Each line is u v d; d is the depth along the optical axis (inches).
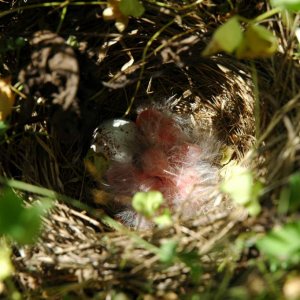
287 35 10.3
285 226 8.3
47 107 10.2
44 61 9.8
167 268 9.3
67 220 10.4
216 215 9.6
